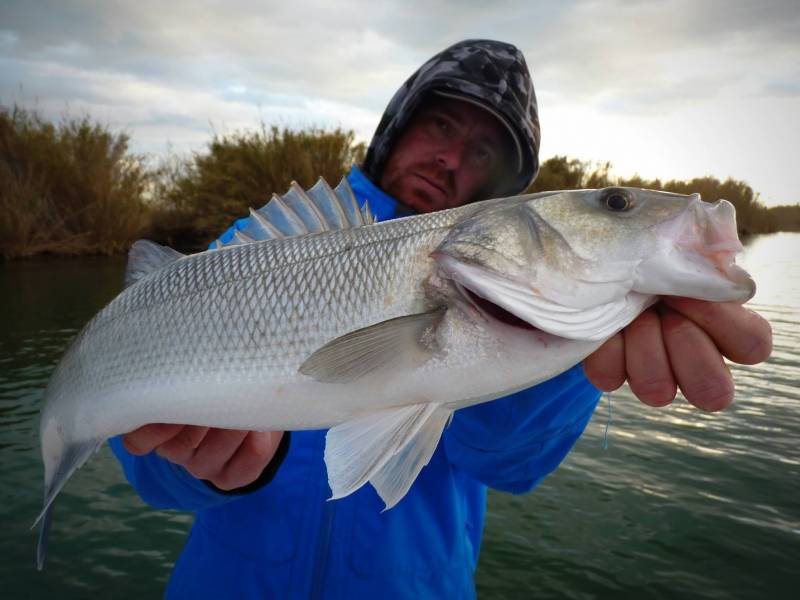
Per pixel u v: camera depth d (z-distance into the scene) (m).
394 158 0.63
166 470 0.42
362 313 0.37
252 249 0.40
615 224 0.34
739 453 1.21
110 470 1.11
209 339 0.39
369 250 0.38
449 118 0.61
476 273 0.35
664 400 0.30
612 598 0.77
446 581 0.50
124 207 5.14
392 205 0.62
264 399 0.37
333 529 0.47
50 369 1.69
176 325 0.40
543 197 0.36
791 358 2.04
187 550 0.52
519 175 0.67
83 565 0.82
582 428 0.47
